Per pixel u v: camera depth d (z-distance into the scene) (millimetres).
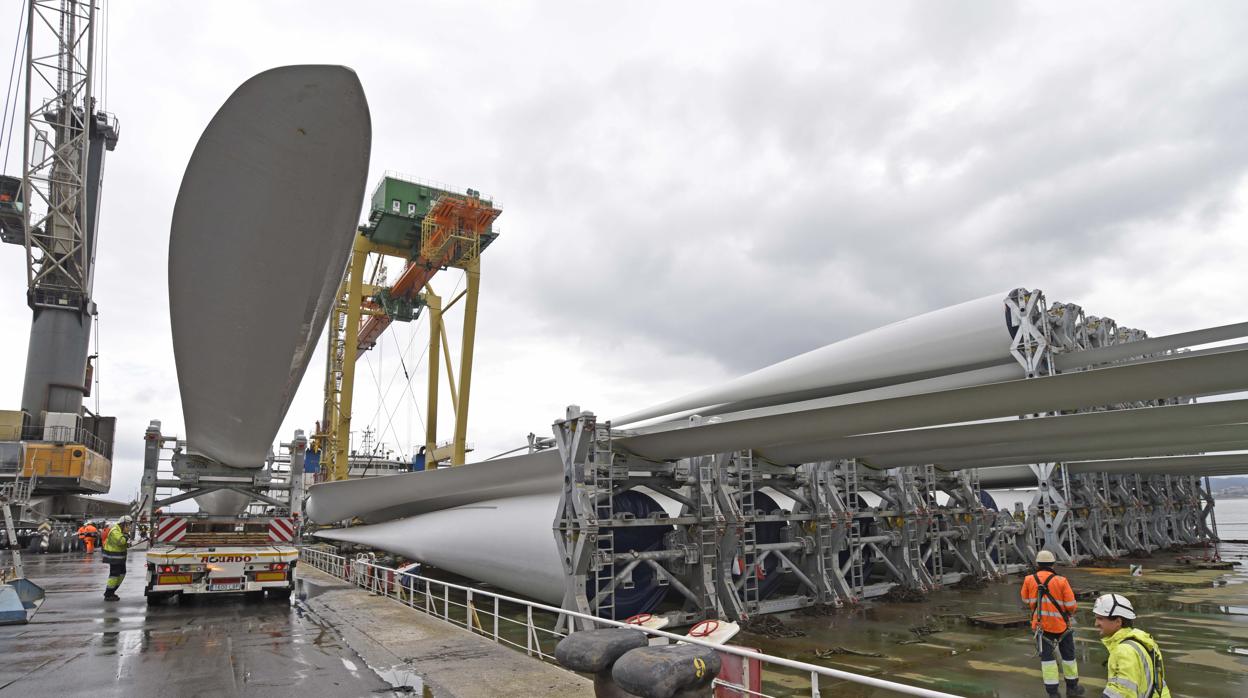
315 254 11672
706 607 13797
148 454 21438
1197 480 34469
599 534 13391
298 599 15469
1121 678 4277
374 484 23328
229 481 20750
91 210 46094
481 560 16750
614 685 5789
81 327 42156
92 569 23047
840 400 22141
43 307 41219
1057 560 23062
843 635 12898
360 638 10773
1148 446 15094
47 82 43969
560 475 16109
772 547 15172
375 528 25266
